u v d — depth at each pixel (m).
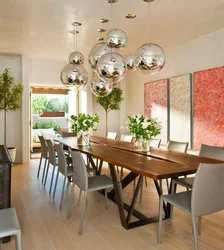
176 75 5.31
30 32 4.37
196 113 4.73
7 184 2.40
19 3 3.23
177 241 2.40
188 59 4.96
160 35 4.55
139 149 3.40
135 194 2.72
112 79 3.21
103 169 5.47
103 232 2.59
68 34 4.48
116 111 7.70
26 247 2.30
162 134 5.66
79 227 2.69
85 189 2.65
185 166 2.43
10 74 6.23
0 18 3.74
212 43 4.41
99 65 3.07
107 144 4.08
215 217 2.98
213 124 4.38
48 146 4.22
